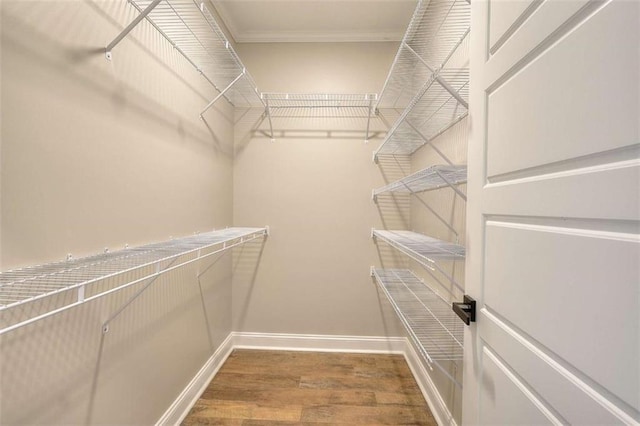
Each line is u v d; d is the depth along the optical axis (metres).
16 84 0.77
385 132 2.50
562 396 0.53
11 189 0.77
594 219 0.47
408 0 2.08
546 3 0.58
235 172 2.53
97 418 1.06
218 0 2.09
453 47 1.60
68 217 0.93
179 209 1.62
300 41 2.49
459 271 1.48
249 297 2.55
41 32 0.83
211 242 1.41
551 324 0.56
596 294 0.47
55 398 0.89
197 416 1.71
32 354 0.82
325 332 2.54
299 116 2.52
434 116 1.78
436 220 1.86
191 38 1.52
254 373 2.15
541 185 0.59
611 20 0.44
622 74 0.42
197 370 1.89
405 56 1.98
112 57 1.10
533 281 0.61
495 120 0.77
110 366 1.12
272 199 2.54
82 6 0.96
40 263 0.85
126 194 1.19
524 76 0.65
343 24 2.34
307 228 2.53
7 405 0.77
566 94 0.53
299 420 1.68
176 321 1.63
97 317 1.06
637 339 0.40
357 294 2.53
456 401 1.45
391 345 2.50
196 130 1.83
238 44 2.52
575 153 0.51
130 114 1.21
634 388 0.40
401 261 2.51
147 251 1.13
